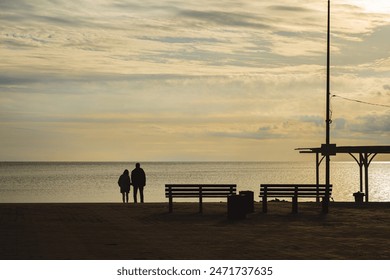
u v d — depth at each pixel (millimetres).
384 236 24766
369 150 53625
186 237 24219
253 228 27438
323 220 31062
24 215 32906
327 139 45656
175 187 37344
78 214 33625
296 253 20422
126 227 27594
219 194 34875
